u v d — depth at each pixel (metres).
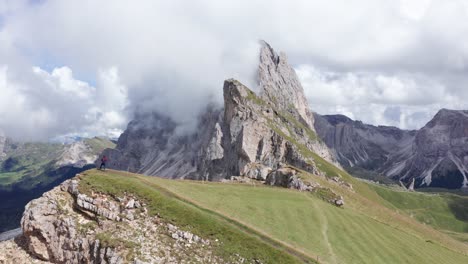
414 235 107.00
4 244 72.06
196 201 80.38
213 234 67.38
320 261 66.62
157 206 71.56
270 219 80.56
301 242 72.94
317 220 87.00
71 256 66.81
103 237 64.75
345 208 108.50
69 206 72.31
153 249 63.03
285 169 134.00
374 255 76.38
